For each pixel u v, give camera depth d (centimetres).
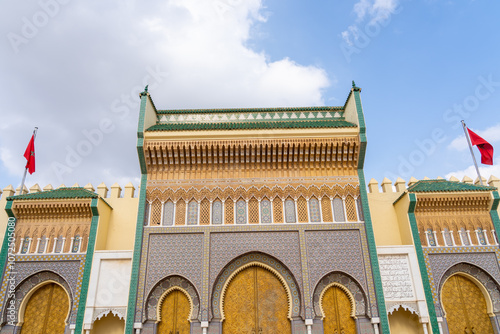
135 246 1884
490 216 2028
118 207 2214
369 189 2294
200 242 1912
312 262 1864
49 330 1830
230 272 1873
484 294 1923
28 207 1970
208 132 2066
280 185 2038
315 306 1795
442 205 2036
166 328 1781
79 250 1928
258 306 1827
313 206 1997
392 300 1828
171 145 2047
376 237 2139
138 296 1795
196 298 1809
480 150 2420
